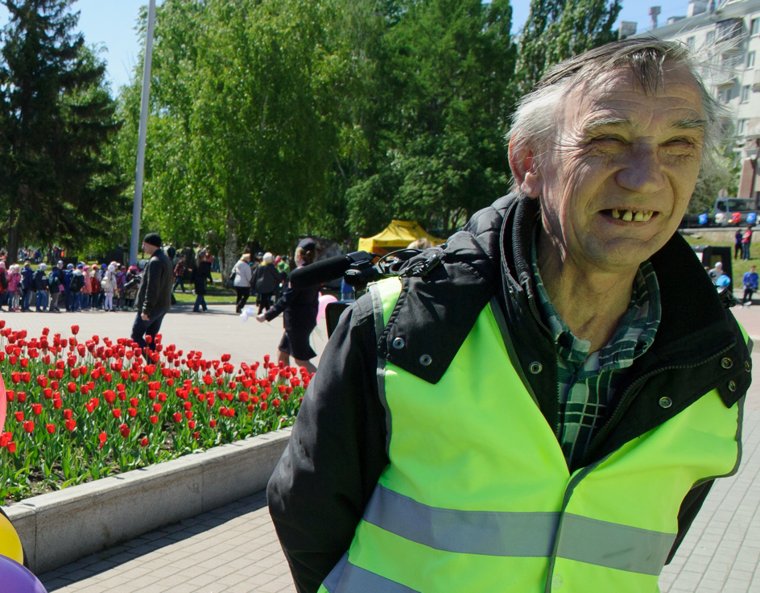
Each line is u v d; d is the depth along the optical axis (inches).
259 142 1274.6
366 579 54.7
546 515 53.0
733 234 1593.3
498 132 1670.8
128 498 188.7
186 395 234.1
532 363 54.0
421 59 1781.5
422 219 1688.0
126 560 177.6
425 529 52.9
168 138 1384.1
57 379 239.6
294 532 59.1
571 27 1904.5
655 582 56.9
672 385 55.3
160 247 389.1
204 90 1279.5
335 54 1370.6
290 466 58.5
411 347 53.9
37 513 165.9
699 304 57.2
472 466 52.4
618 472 53.7
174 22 1417.3
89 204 1470.2
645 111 51.6
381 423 55.9
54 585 162.6
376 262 67.0
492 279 56.4
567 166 53.7
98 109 1488.7
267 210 1289.4
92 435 209.5
